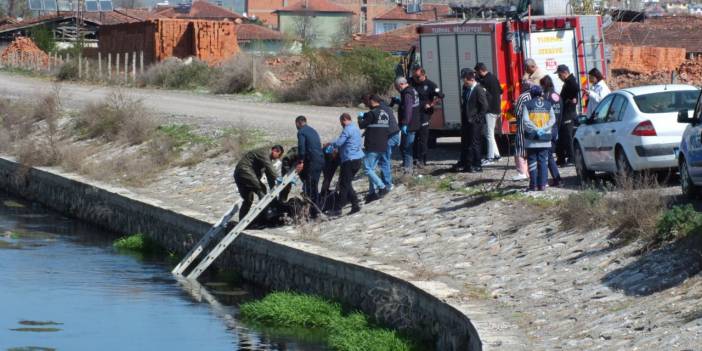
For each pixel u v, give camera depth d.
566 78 28.52
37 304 24.14
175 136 44.19
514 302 17.06
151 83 76.62
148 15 179.00
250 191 27.50
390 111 27.72
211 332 21.23
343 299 21.92
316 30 173.38
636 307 15.14
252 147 38.53
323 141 37.44
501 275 18.91
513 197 23.98
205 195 34.47
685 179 21.25
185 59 86.31
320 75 60.41
